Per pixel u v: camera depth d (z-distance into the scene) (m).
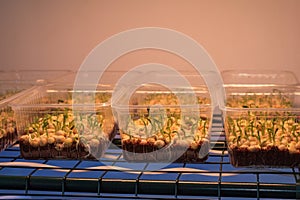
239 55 1.62
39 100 1.28
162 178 0.92
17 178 0.91
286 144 0.95
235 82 1.51
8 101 1.14
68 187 0.90
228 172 0.93
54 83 1.36
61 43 1.67
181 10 1.60
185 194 0.88
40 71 1.60
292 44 1.59
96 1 1.63
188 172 0.93
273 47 1.60
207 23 1.60
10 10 1.66
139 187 0.88
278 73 1.49
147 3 1.61
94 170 0.95
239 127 0.97
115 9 1.63
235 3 1.58
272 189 0.85
